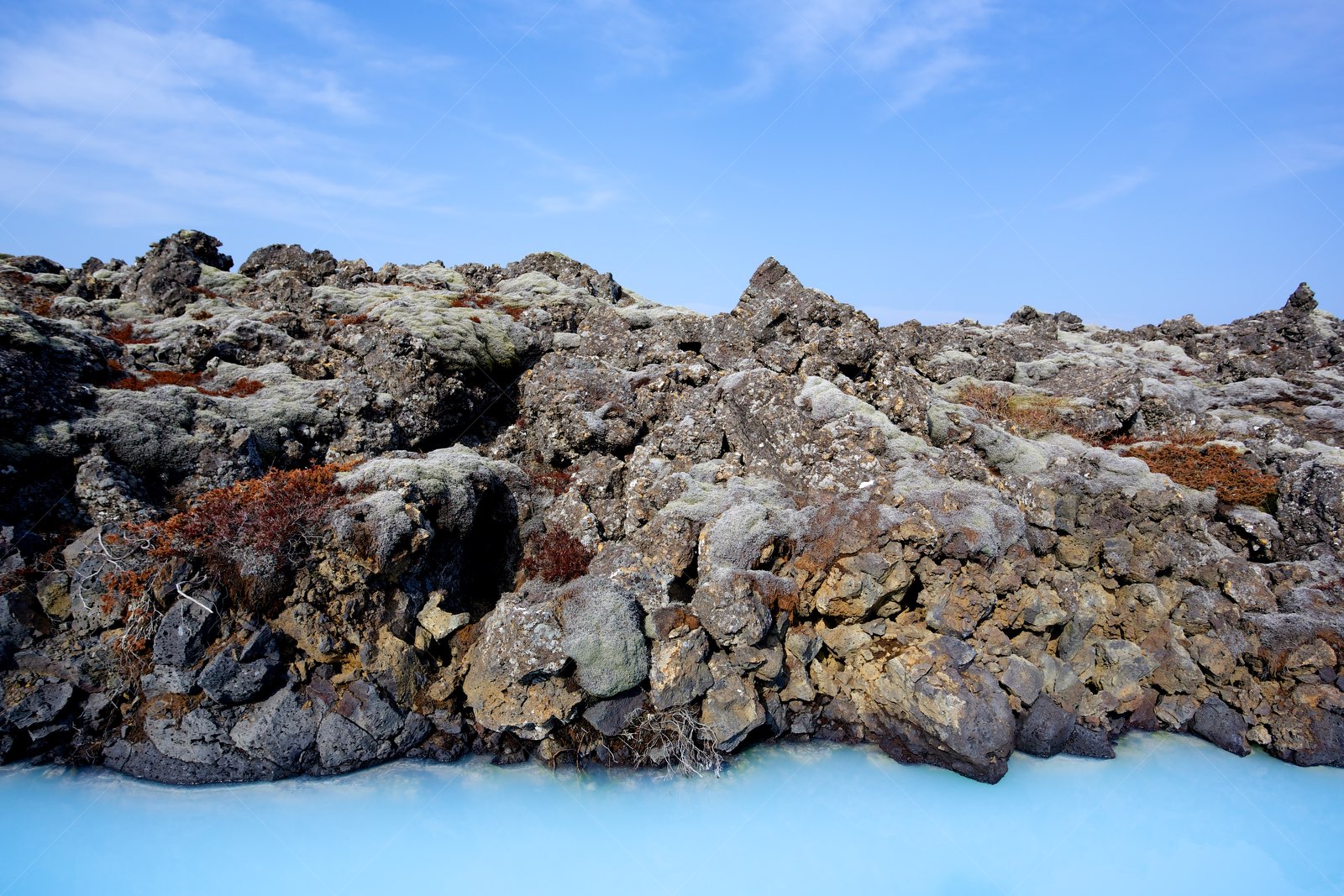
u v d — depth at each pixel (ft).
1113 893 51.37
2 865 48.98
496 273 150.82
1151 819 58.90
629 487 76.48
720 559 66.13
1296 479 85.71
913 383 98.48
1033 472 82.79
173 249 110.01
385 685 60.59
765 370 89.66
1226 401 137.90
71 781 55.98
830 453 80.07
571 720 61.16
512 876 51.03
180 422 75.25
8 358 69.72
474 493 73.05
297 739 57.67
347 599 61.16
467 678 63.00
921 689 62.03
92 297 106.93
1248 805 61.11
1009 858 54.08
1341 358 166.71
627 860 52.65
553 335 109.19
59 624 59.52
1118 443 107.96
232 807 54.75
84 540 62.69
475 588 74.08
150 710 57.88
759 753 63.52
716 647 63.82
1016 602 68.49
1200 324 194.70
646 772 60.29
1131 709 70.69
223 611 58.23
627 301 151.84
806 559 67.67
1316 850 56.24
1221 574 75.56
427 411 89.76
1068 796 60.85
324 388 87.40
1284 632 70.28
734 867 52.49
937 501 70.44
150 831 52.39
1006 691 65.87
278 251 126.72
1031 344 150.10
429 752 60.75
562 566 70.54
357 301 112.16
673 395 93.97
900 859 53.47
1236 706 70.38
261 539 59.16
